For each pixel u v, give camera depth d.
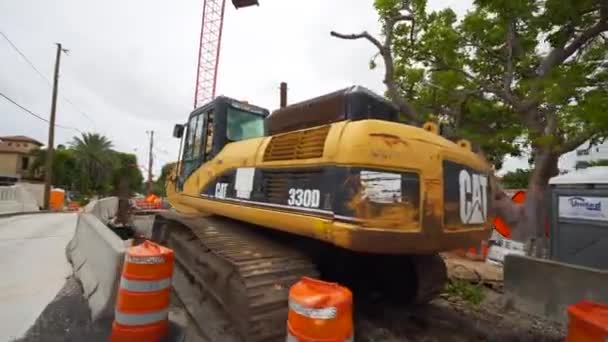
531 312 4.53
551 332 3.97
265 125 4.29
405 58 8.62
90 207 8.34
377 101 3.25
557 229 5.27
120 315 2.85
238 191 3.96
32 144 46.78
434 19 8.15
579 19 5.45
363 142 2.56
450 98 8.07
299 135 3.23
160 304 2.94
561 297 4.24
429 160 2.79
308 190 2.90
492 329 3.95
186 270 4.57
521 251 6.45
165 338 3.00
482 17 7.71
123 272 2.96
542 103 6.58
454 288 5.25
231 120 5.29
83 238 5.69
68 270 5.42
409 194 2.64
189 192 5.60
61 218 13.19
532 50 7.36
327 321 1.86
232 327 3.19
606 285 3.85
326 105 3.32
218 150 5.05
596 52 5.73
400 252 2.62
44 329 3.35
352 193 2.50
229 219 4.76
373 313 4.09
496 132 8.60
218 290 3.47
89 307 3.84
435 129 3.34
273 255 3.30
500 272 6.55
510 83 6.97
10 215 13.99
